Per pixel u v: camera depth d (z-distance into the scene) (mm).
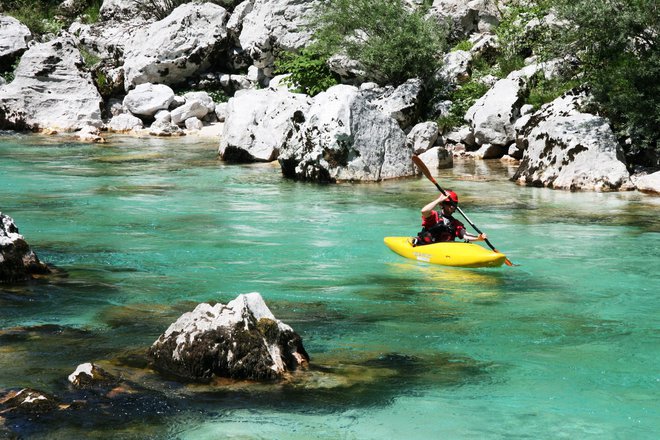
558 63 18062
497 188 14352
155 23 26062
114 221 11188
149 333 6270
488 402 5121
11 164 16766
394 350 6078
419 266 8961
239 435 4543
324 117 15195
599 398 5219
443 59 21250
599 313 7160
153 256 9156
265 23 24781
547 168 14688
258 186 14469
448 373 5613
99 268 8523
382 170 15375
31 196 13086
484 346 6219
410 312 7141
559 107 16469
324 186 14586
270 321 5582
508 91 18359
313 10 23750
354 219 11531
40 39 28062
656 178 13867
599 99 15273
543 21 20562
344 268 8789
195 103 23891
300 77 22547
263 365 5344
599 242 10125
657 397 5242
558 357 5992
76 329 6363
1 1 30344
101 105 24547
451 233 9516
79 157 18062
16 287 7648
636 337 6480
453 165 17266
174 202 12727
